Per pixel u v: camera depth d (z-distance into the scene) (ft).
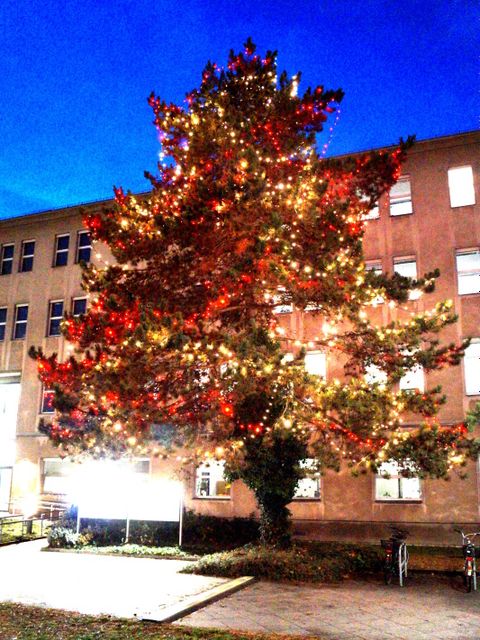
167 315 39.06
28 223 89.81
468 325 62.23
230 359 39.81
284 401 42.52
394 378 40.40
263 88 51.93
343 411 39.34
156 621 28.81
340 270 39.78
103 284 48.14
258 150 45.24
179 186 48.24
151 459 70.59
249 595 35.83
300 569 40.65
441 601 34.50
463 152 67.05
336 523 61.93
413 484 61.67
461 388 60.95
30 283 87.40
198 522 59.52
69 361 46.09
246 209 40.98
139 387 40.73
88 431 43.16
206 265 45.91
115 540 58.13
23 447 81.25
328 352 52.75
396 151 48.24
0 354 86.38
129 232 47.37
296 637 25.93
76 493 58.80
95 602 34.40
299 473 44.32
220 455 43.34
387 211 68.44
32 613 30.66
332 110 51.06
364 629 28.19
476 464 58.75
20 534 66.23
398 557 40.50
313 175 45.09
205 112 50.44
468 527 57.62
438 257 65.10
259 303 48.06
